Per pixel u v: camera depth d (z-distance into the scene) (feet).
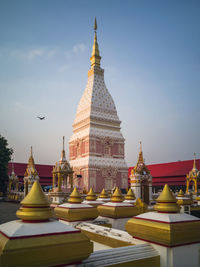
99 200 55.36
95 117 191.52
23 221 17.60
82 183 177.06
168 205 21.86
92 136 183.52
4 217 79.97
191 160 199.00
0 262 13.61
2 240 15.03
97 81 210.79
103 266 17.38
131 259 18.85
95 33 227.81
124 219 34.73
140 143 113.80
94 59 218.38
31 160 155.33
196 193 126.21
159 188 198.59
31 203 17.65
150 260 19.62
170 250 19.89
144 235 21.38
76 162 189.16
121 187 185.06
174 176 193.06
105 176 178.60
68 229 17.02
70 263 16.24
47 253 15.01
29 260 14.38
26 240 14.94
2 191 185.57
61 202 97.71
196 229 20.84
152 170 216.13
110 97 209.97
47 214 17.66
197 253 21.35
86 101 202.90
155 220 21.06
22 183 199.11
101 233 26.73
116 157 191.93
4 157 177.06
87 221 32.35
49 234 15.88
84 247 16.38
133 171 108.47
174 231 19.43
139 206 59.77
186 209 85.92
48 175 225.76
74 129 208.85
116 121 201.26
